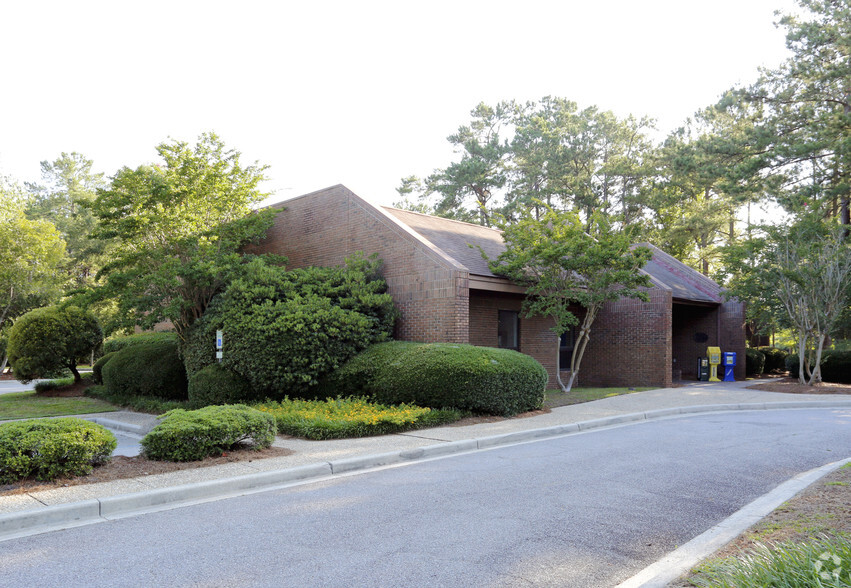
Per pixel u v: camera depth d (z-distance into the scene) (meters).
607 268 17.31
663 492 6.96
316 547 5.25
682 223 36.25
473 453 9.77
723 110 30.27
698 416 14.10
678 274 26.61
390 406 13.41
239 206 18.75
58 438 7.45
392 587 4.39
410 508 6.42
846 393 17.70
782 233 20.00
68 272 45.91
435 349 13.64
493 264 16.92
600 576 4.57
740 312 24.95
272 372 14.52
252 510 6.51
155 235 16.98
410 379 13.31
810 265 19.42
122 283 16.14
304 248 20.12
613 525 5.77
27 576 4.67
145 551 5.21
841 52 25.88
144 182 16.84
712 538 5.15
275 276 16.28
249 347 14.66
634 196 39.91
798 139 25.77
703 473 7.90
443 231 19.84
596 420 12.66
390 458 9.12
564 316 16.77
